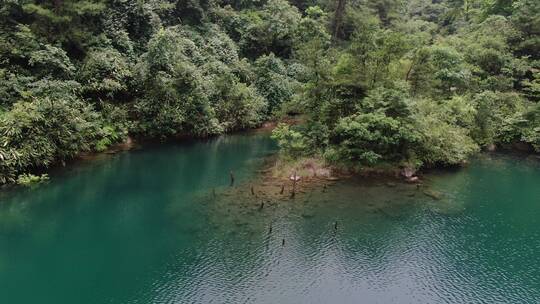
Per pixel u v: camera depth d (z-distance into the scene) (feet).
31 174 82.89
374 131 88.17
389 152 92.43
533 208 75.46
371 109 91.56
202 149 111.04
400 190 82.07
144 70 108.68
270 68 148.05
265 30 158.20
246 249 57.98
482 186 86.84
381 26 172.96
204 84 120.47
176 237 61.26
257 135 128.16
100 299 46.80
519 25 140.97
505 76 130.21
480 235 64.39
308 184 83.76
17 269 52.65
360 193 79.82
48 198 74.64
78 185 81.35
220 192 79.20
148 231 63.00
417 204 75.46
